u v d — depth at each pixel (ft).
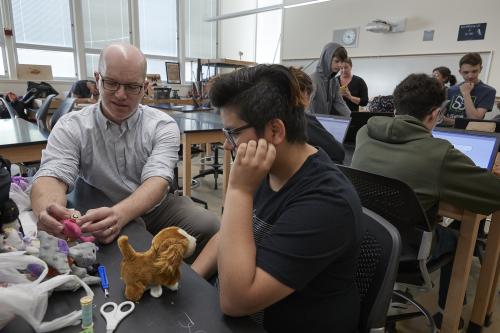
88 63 20.76
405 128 4.08
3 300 1.66
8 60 18.15
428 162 3.86
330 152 5.42
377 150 4.30
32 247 2.19
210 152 13.78
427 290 4.50
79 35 19.94
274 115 2.07
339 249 2.04
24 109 12.77
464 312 5.56
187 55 25.04
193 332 1.78
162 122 4.83
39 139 6.41
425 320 5.38
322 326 2.31
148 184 4.03
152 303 2.01
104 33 21.01
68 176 4.14
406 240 4.14
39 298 1.78
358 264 2.73
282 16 23.75
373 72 19.81
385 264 2.57
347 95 12.59
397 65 18.84
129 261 2.04
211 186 12.27
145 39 22.89
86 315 1.76
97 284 2.17
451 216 4.38
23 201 3.35
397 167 4.03
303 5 22.26
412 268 4.18
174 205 5.14
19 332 1.76
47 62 19.52
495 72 15.87
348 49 20.63
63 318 1.79
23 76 18.02
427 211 3.97
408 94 4.17
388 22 18.54
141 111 4.81
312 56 22.45
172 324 1.84
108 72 4.09
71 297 2.03
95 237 2.76
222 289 1.96
